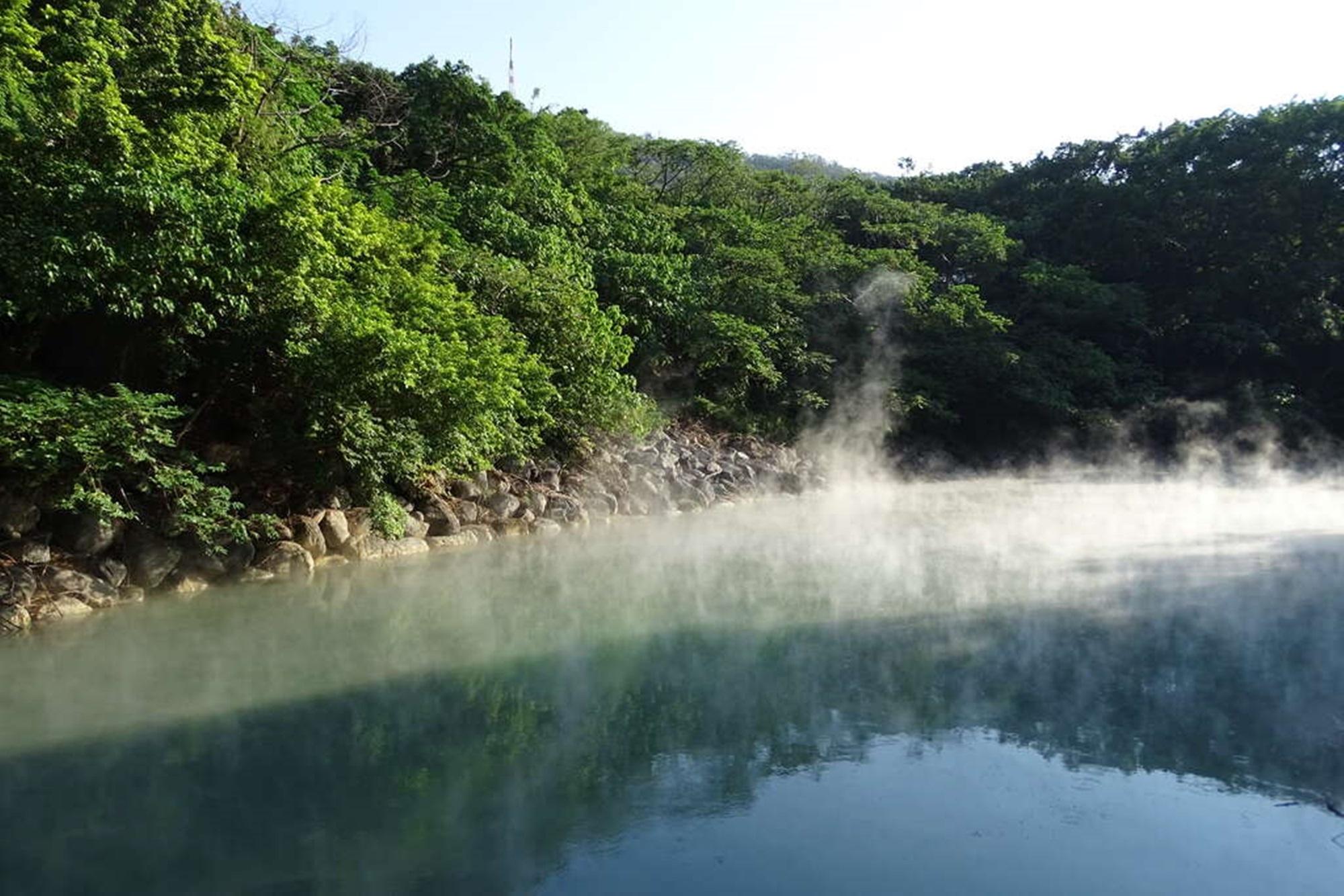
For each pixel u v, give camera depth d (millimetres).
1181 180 26859
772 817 4191
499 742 5125
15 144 7348
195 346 9062
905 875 3668
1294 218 25891
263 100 10422
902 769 4734
